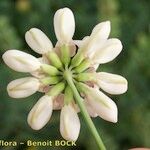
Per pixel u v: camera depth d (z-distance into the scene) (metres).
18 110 0.18
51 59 0.09
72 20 0.09
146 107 0.19
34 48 0.09
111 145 0.18
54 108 0.09
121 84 0.09
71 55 0.09
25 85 0.08
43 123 0.08
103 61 0.09
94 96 0.08
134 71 0.19
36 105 0.08
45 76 0.09
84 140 0.17
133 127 0.19
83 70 0.09
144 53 0.19
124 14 0.22
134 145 0.19
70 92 0.09
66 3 0.21
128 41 0.21
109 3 0.19
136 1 0.22
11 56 0.08
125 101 0.19
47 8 0.21
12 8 0.21
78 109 0.09
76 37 0.21
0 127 0.18
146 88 0.19
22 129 0.18
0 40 0.18
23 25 0.21
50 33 0.21
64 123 0.08
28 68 0.08
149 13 0.22
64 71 0.09
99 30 0.09
